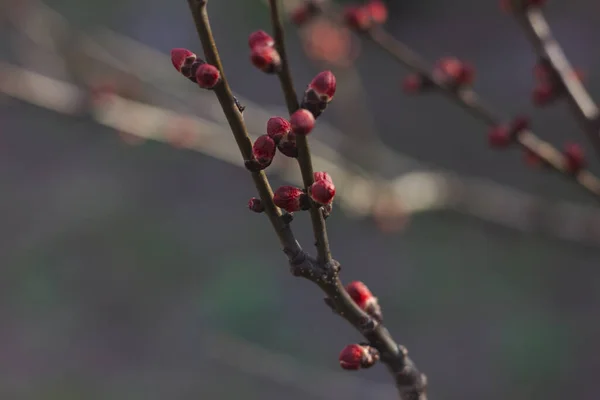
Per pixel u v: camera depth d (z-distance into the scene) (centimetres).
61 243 833
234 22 924
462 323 689
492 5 1020
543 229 361
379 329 151
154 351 706
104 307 768
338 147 466
